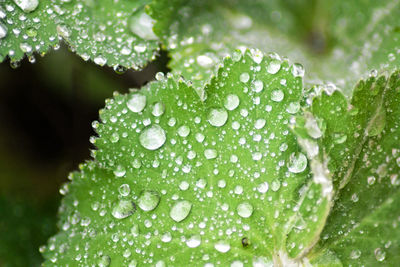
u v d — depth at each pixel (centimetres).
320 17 26
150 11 23
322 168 21
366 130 21
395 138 22
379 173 22
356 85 21
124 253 21
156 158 21
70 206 21
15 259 24
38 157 25
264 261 21
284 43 26
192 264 21
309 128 21
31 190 25
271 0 26
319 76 24
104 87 25
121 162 21
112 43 22
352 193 22
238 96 21
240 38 25
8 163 25
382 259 21
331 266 21
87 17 22
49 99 25
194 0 24
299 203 21
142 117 21
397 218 21
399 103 22
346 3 26
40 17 22
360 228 21
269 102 21
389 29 25
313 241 21
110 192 21
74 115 25
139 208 21
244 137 21
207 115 21
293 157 21
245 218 21
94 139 21
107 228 21
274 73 21
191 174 21
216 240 21
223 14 25
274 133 21
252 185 21
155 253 21
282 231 21
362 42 25
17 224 25
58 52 25
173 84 21
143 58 22
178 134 21
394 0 25
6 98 25
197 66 23
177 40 23
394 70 22
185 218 21
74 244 21
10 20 22
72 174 21
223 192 21
